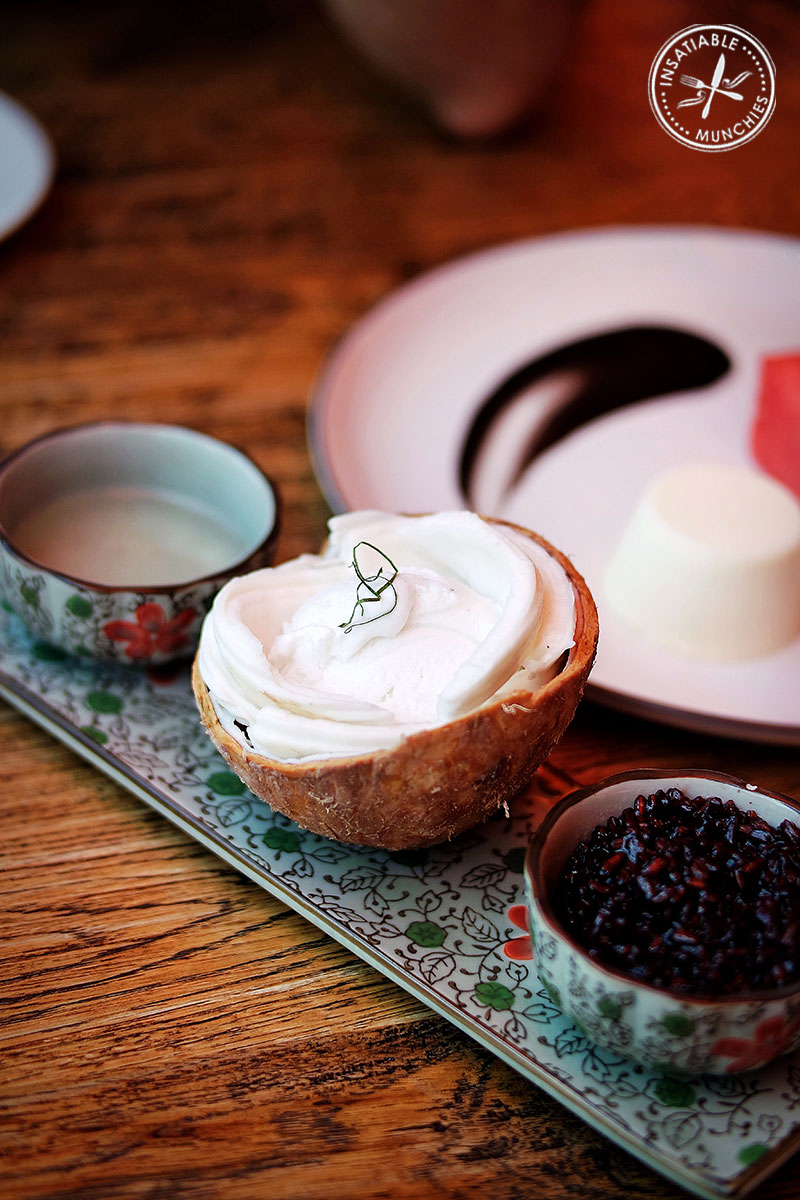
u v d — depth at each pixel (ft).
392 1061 2.26
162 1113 2.21
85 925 2.37
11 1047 2.26
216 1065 2.25
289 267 3.42
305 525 2.85
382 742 2.23
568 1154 2.19
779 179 3.66
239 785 2.47
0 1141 2.19
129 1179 2.16
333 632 2.30
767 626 2.68
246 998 2.31
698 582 2.67
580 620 2.35
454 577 2.39
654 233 3.34
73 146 3.74
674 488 2.75
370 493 2.88
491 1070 2.25
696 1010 2.11
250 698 2.29
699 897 2.19
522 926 2.33
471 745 2.24
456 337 3.17
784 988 2.13
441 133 3.81
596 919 2.19
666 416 3.05
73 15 4.32
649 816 2.27
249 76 4.00
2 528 2.55
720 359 3.15
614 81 3.98
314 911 2.33
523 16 3.42
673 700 2.62
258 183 3.65
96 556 2.63
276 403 3.10
